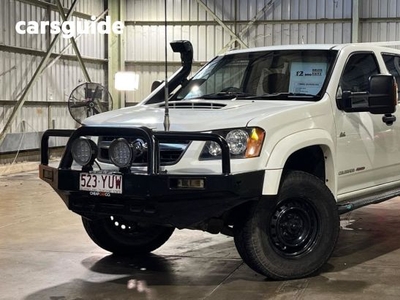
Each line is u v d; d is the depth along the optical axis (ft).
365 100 16.02
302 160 15.57
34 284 14.61
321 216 14.76
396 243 18.56
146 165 13.60
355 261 16.37
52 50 45.65
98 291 14.02
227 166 12.75
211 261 16.66
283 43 51.98
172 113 14.75
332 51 16.63
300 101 15.43
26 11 43.06
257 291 13.74
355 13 49.60
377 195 17.13
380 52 18.02
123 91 53.67
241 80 17.48
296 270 14.43
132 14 53.83
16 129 42.80
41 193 30.35
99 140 14.65
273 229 14.32
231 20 52.60
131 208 13.39
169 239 19.39
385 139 17.33
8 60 41.37
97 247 18.43
